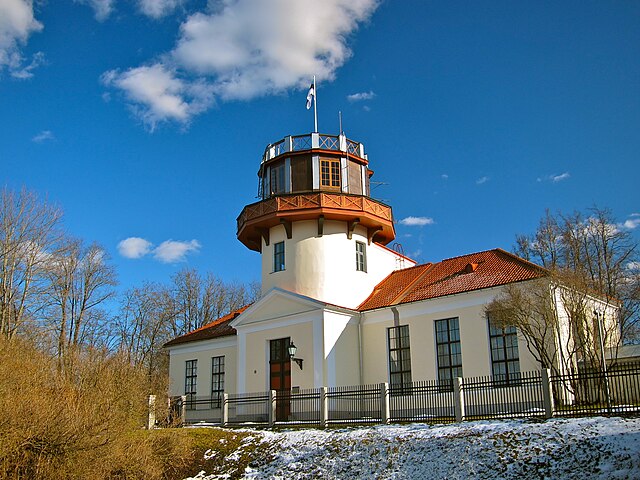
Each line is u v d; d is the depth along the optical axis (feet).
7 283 129.39
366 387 90.84
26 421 59.11
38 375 68.39
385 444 64.80
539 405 74.64
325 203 104.78
